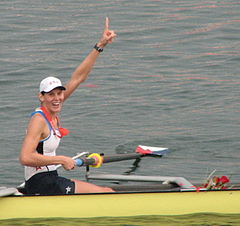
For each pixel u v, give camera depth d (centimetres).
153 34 5969
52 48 5588
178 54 5350
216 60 5141
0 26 6325
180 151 3278
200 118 3844
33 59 5266
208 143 3391
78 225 2097
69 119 3859
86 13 6800
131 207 2180
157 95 4341
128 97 4316
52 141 2128
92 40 5794
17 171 2931
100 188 2245
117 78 4756
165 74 4834
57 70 4969
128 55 5366
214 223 2119
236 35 5841
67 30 6156
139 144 3391
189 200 2209
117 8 6994
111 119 3859
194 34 5928
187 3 7119
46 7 7112
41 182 2175
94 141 3434
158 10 6844
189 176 2875
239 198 2230
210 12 6675
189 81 4631
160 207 2195
